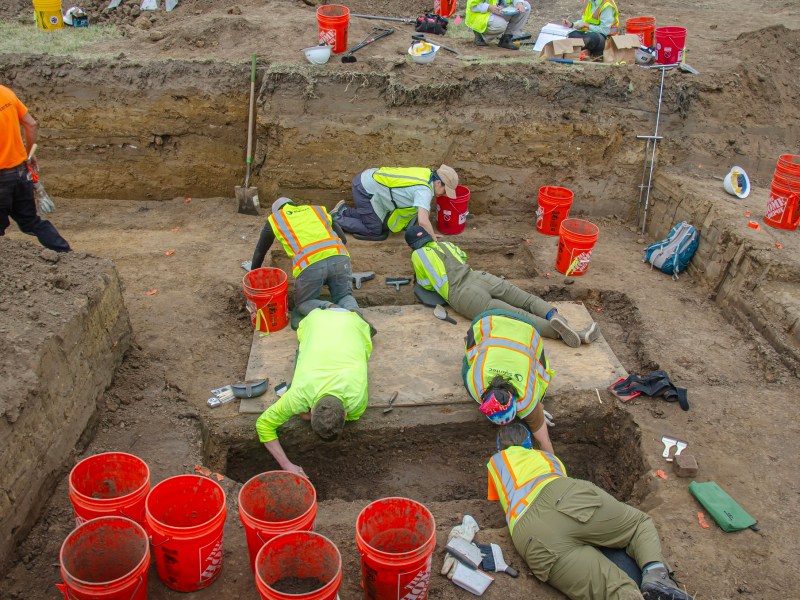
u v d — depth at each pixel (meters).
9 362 4.17
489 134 8.16
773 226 6.83
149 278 6.91
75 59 8.17
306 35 9.14
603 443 5.69
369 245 7.80
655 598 3.75
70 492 3.79
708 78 8.38
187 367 5.82
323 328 5.26
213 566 3.85
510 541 4.30
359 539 3.61
